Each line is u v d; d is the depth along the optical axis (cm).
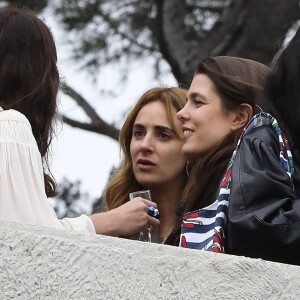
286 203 1043
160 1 2555
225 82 1230
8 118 1080
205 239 1116
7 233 950
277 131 1100
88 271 953
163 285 965
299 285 993
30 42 1141
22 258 945
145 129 1385
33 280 941
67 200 2350
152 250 979
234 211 1045
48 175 1186
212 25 2553
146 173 1371
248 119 1227
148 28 2559
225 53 2511
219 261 984
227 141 1220
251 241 1034
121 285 956
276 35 2508
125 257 964
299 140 1102
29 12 1160
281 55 1126
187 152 1230
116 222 1163
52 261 949
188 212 1204
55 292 942
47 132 1152
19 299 935
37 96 1138
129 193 1384
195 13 2562
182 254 984
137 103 1404
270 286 986
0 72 1132
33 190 1062
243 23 2528
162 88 1408
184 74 2481
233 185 1056
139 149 1376
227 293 976
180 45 2514
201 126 1226
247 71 1238
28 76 1135
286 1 2525
